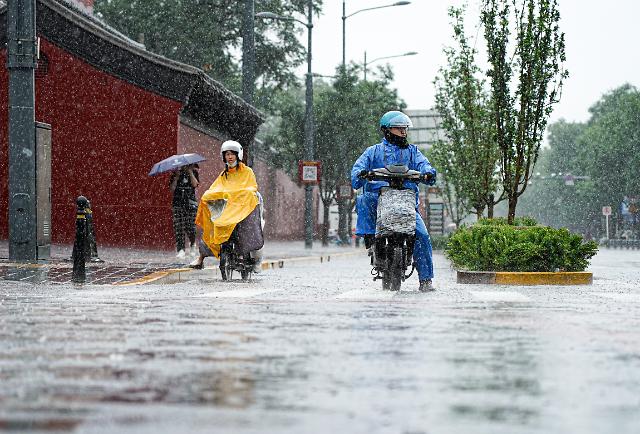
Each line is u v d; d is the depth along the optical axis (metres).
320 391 7.54
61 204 38.47
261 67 87.06
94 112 38.34
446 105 48.03
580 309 15.10
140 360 9.09
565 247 24.25
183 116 40.22
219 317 13.31
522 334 11.47
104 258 31.08
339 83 76.06
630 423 6.43
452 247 33.84
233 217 23.12
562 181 177.25
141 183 38.28
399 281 19.41
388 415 6.63
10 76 26.33
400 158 19.41
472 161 43.88
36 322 12.48
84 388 7.56
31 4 26.23
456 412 6.75
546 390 7.66
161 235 38.16
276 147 77.75
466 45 43.81
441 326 12.30
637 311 14.75
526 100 30.77
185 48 81.69
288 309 14.73
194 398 7.18
